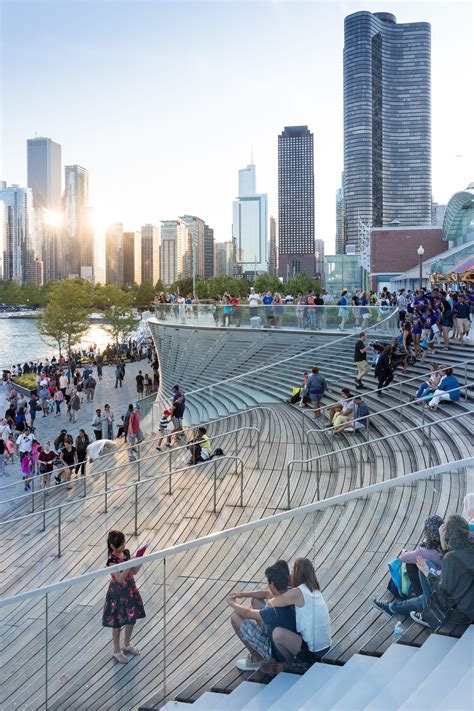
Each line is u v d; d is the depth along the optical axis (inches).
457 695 168.9
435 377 584.7
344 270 4146.2
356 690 190.7
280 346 1162.0
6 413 1253.7
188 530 476.7
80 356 2559.1
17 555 518.0
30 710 227.8
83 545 512.4
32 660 229.6
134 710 217.9
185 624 221.5
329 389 827.4
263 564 218.7
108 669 224.2
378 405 674.2
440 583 207.6
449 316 816.9
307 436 607.5
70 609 228.4
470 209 2910.9
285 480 527.2
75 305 2463.1
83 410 1419.8
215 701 207.3
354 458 500.1
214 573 221.3
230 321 1283.2
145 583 224.1
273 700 200.1
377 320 1029.2
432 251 3472.0
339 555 224.7
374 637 216.2
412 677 187.9
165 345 1523.1
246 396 946.7
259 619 214.4
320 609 212.2
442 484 263.3
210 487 546.3
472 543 206.1
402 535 240.4
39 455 759.1
